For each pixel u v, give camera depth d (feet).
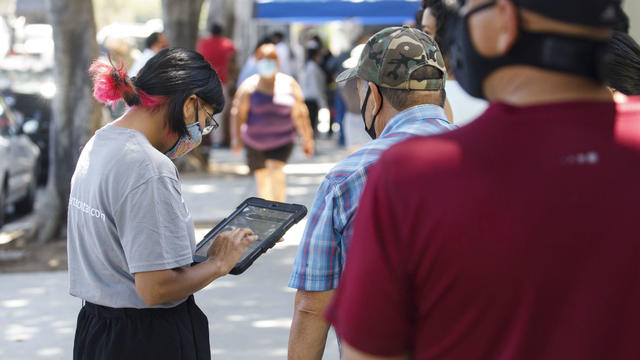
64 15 29.45
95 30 29.94
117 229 8.73
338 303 5.21
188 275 8.88
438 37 11.23
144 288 8.68
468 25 5.07
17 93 47.57
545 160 4.66
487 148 4.75
